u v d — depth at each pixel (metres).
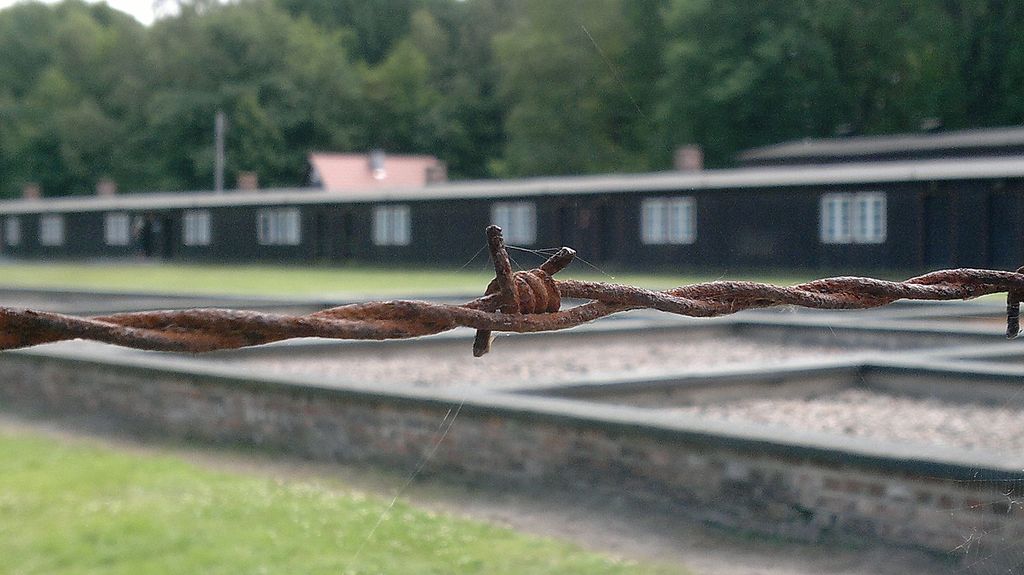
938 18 52.16
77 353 9.49
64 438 8.16
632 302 1.75
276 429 7.78
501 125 80.38
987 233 28.83
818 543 5.20
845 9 51.94
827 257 31.75
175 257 52.16
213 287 28.94
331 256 45.31
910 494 5.11
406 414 7.03
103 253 55.66
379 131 80.75
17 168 82.94
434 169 59.44
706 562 4.77
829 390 10.47
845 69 53.84
